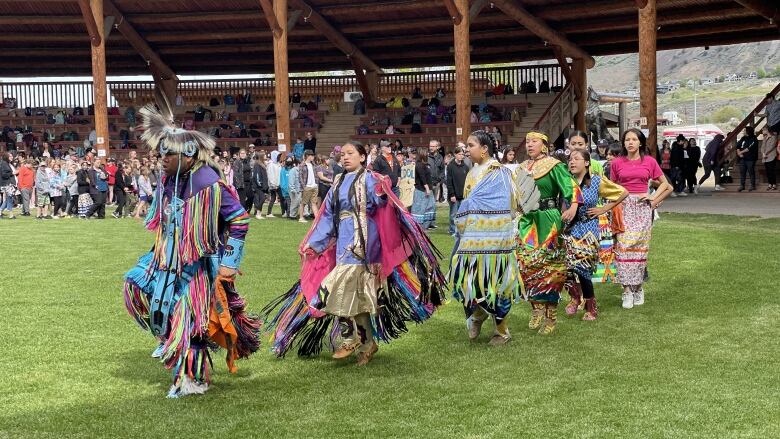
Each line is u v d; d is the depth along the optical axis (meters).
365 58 39.34
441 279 6.71
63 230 18.09
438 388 5.74
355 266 6.41
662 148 25.52
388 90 41.19
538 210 7.50
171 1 34.69
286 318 6.62
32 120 40.28
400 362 6.51
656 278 10.18
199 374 5.63
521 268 7.51
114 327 7.71
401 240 6.62
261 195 22.17
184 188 5.66
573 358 6.50
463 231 7.02
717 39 37.00
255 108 40.69
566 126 37.19
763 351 6.57
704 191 26.70
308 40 39.50
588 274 7.86
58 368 6.30
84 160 25.44
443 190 27.58
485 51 39.09
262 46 39.62
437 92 39.56
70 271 11.32
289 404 5.41
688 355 6.49
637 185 8.50
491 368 6.26
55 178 22.75
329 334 6.90
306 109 39.97
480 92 40.34
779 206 19.81
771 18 30.70
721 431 4.75
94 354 6.72
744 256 11.72
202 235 5.57
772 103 25.64
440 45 38.94
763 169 26.80
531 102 38.09
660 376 5.91
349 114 39.69
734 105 157.12
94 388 5.79
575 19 34.06
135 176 23.28
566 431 4.80
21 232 17.59
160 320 5.62
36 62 41.94
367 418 5.09
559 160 7.52
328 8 34.25
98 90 29.23
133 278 5.75
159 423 5.04
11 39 38.00
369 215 6.49
